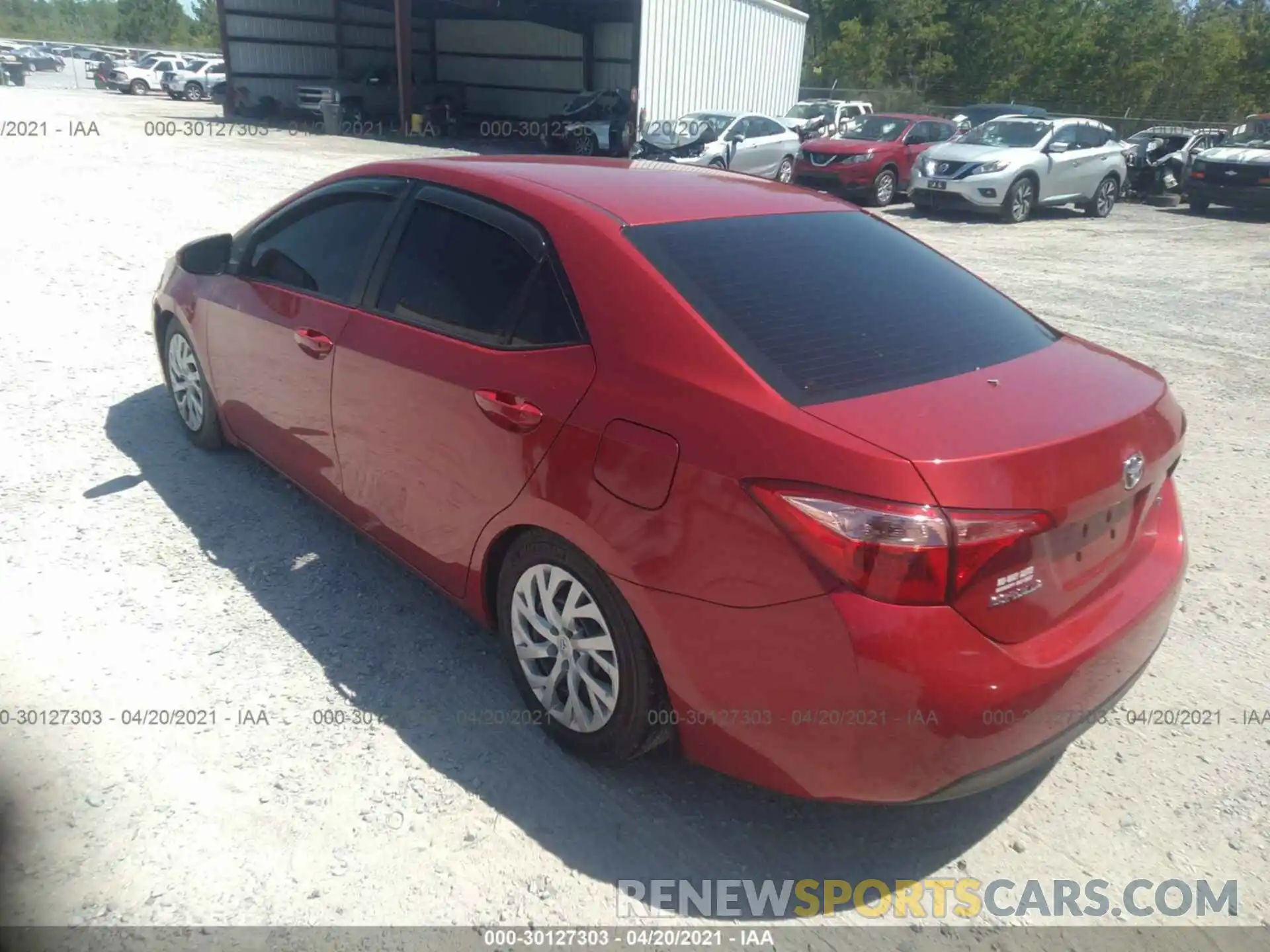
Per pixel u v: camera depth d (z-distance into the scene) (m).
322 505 4.09
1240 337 8.66
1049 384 2.73
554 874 2.65
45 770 2.88
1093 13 39.03
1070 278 11.30
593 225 2.98
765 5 28.11
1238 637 3.88
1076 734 2.60
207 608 3.73
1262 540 4.72
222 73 38.38
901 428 2.37
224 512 4.46
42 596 3.72
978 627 2.31
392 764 3.00
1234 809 2.98
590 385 2.75
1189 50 37.31
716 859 2.73
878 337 2.83
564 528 2.77
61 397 5.67
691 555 2.47
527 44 33.66
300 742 3.06
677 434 2.52
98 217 10.80
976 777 2.38
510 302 3.08
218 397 4.64
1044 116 22.25
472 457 3.06
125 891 2.51
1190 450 5.86
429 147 25.50
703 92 26.84
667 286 2.77
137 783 2.85
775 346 2.65
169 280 4.99
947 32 41.09
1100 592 2.69
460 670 3.46
